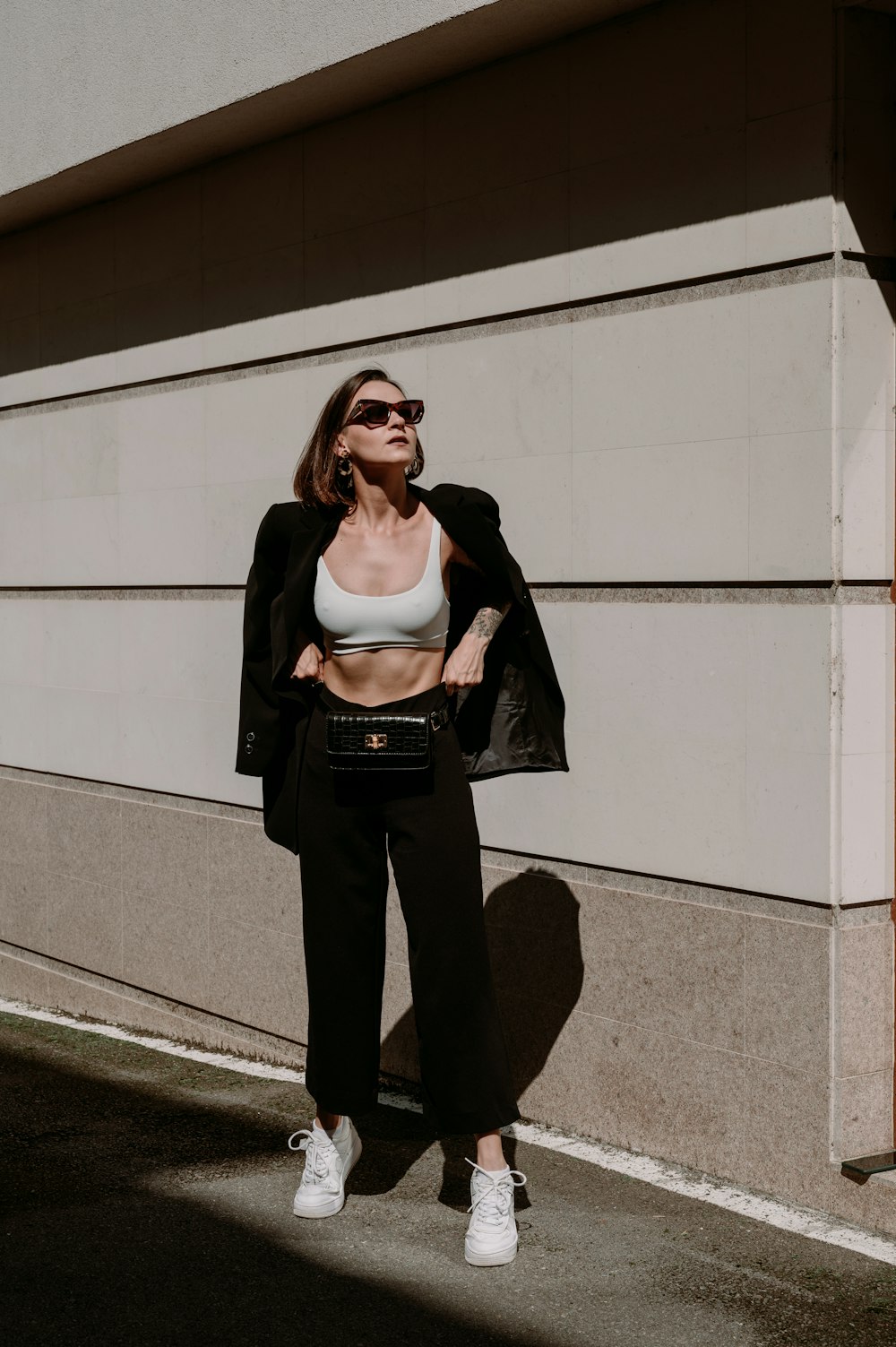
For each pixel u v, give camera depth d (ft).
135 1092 16.96
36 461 22.36
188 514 19.29
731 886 12.89
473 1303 10.92
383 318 16.28
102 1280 11.40
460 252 15.30
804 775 12.27
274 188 17.66
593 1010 14.20
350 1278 11.37
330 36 14.89
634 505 13.66
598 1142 14.23
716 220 12.82
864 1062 12.26
